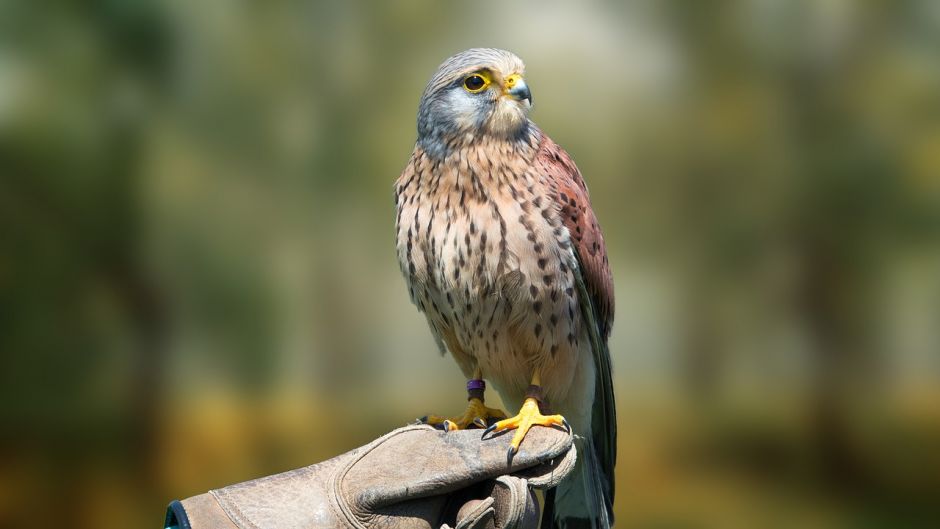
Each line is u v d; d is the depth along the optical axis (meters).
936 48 15.05
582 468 4.30
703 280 17.56
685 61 16.42
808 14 15.51
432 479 3.13
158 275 14.45
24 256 13.45
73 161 13.16
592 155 16.31
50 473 14.31
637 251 17.61
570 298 4.02
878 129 14.93
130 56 13.20
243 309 15.32
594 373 4.31
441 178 3.95
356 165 15.95
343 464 3.15
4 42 12.64
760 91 16.05
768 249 16.52
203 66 14.23
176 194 14.57
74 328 14.04
